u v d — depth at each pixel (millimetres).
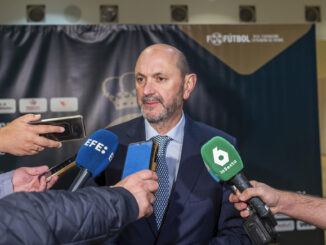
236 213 1414
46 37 3064
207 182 1419
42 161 2965
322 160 3676
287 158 3176
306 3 3686
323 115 3699
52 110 3033
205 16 3596
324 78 3637
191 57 3178
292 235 3143
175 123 1497
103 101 3094
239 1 3637
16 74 3000
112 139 1180
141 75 1419
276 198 1114
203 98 3164
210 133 1564
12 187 1192
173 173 1440
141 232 1322
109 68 3115
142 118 1584
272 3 3664
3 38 3008
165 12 3537
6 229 597
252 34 3232
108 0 3490
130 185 783
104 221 676
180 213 1349
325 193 3545
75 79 3072
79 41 3102
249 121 3182
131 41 3150
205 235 1361
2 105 2967
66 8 3455
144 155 964
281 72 3225
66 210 649
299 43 3244
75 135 1267
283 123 3203
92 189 719
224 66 3199
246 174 3137
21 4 3408
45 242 611
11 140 1232
